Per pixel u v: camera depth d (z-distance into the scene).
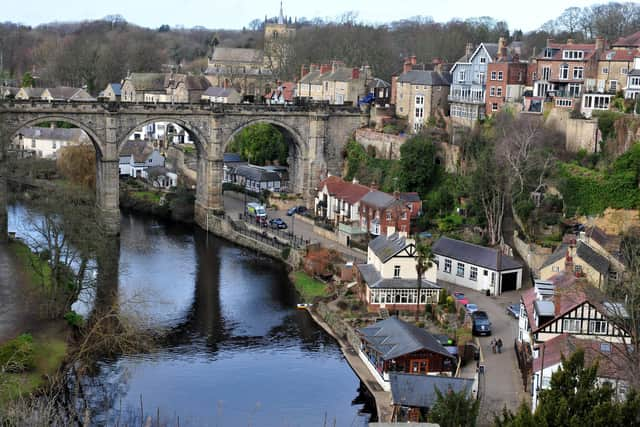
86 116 144.38
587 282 92.69
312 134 165.38
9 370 80.56
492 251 115.19
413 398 74.56
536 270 115.31
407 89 171.75
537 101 146.62
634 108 130.00
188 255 139.50
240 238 147.62
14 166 159.50
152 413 79.62
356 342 98.00
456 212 139.62
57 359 87.62
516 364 88.81
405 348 86.88
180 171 194.75
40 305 99.06
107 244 126.12
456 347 92.75
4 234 132.62
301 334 104.69
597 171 124.75
